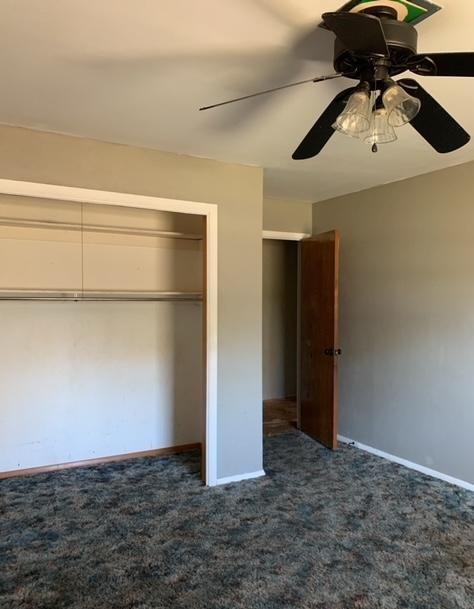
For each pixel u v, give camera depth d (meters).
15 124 2.66
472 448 3.28
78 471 3.64
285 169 3.54
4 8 1.58
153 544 2.53
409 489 3.29
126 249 3.95
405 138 2.81
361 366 4.23
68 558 2.39
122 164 3.00
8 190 2.69
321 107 2.38
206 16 1.62
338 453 4.07
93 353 3.83
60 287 3.71
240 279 3.43
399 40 1.44
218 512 2.91
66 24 1.67
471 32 1.70
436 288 3.53
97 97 2.30
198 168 3.26
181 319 4.18
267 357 6.29
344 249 4.43
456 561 2.38
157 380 4.09
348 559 2.39
